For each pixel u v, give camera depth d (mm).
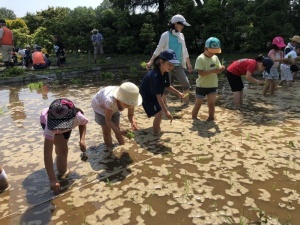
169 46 6879
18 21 33281
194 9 19750
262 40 17328
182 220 3045
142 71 15055
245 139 5027
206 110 6863
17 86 11391
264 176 3838
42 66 15438
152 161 4332
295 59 8656
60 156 3934
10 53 14383
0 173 3617
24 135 5547
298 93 8414
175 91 5574
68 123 3346
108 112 4195
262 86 9641
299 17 18359
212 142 4941
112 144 4926
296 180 3732
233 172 3953
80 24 24641
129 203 3348
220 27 18812
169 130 5555
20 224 3049
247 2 19016
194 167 4121
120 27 22719
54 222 3062
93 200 3418
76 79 12508
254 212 3135
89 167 4195
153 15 23172
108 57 21422
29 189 3688
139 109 7082
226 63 15445
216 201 3342
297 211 3137
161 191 3562
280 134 5219
